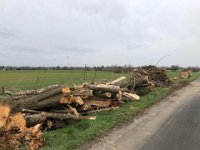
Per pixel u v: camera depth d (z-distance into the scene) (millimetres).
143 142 9070
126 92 17562
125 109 14359
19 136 8398
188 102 17781
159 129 10727
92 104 13352
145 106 15727
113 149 8398
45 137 9195
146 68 25516
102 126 10859
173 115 13414
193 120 12320
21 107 10148
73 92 11539
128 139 9398
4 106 8633
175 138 9516
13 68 72250
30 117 9664
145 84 19953
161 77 26453
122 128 10867
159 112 14203
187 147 8562
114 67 47000
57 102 10883
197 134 10016
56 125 10656
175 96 20812
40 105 10617
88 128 10484
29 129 8742
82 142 8961
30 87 22719
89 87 13594
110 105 14391
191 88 27344
